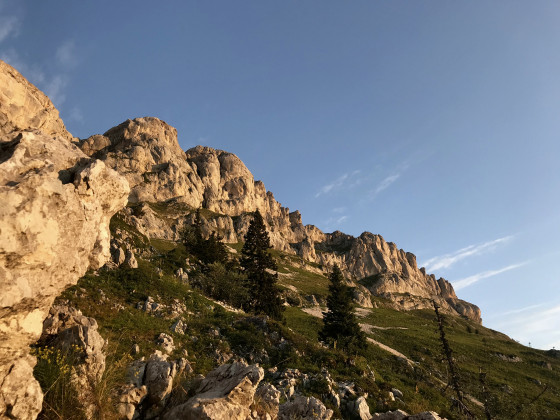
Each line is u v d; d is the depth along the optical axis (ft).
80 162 24.00
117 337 69.97
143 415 30.37
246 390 31.45
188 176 527.40
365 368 105.50
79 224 21.71
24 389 20.11
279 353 98.37
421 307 533.55
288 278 408.87
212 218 473.67
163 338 78.33
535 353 280.31
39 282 19.10
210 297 147.43
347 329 162.81
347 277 586.86
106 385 28.76
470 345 262.88
